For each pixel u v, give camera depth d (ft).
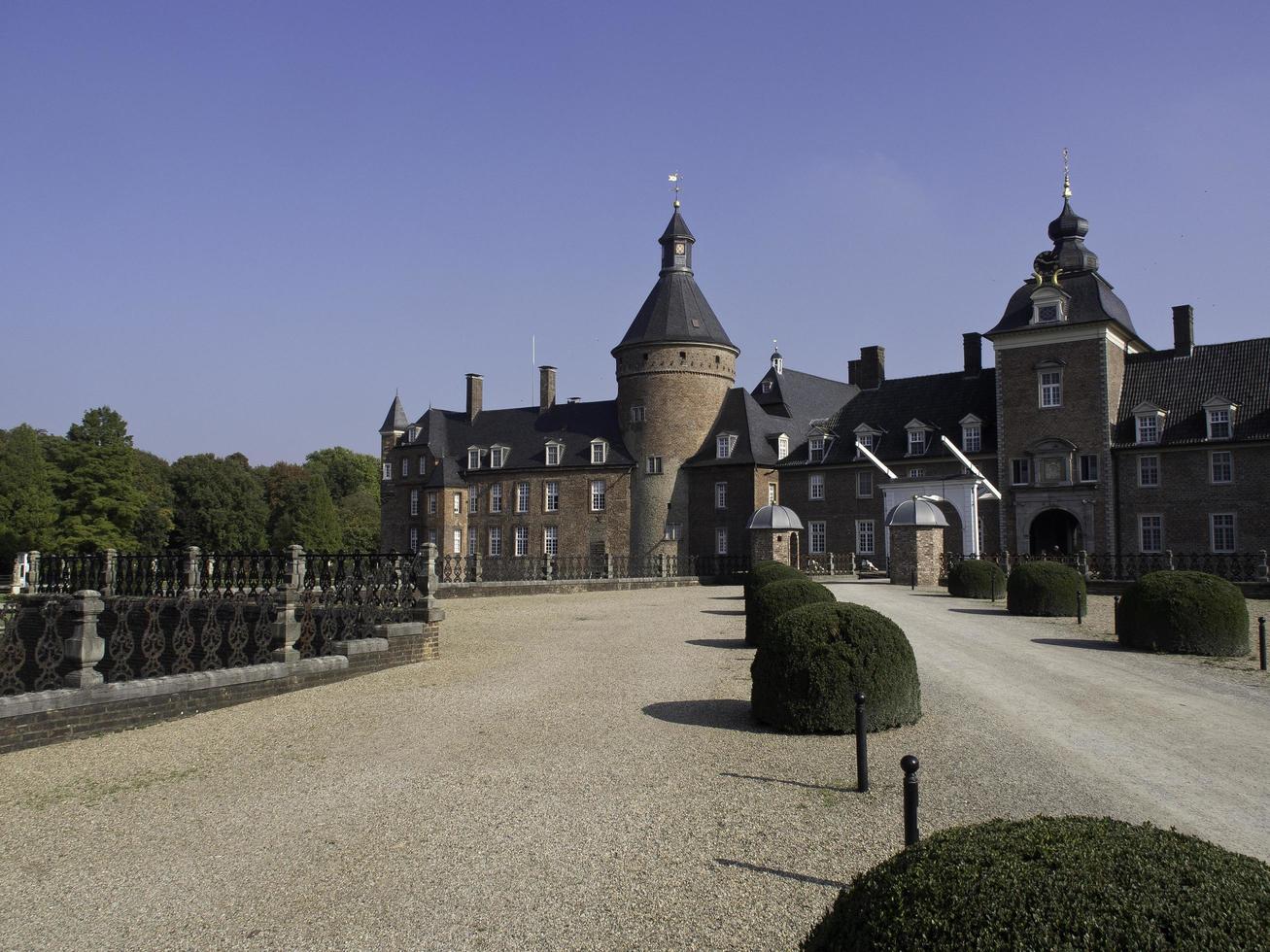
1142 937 10.59
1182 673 47.37
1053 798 25.93
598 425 208.74
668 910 19.31
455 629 68.28
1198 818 24.20
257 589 63.10
